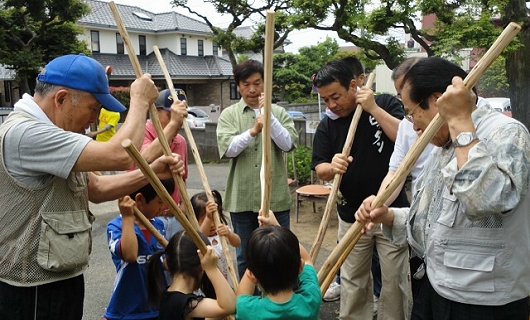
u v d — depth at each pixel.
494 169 1.49
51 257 1.82
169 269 2.19
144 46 26.09
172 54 26.05
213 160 11.96
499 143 1.57
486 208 1.49
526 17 5.50
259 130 3.24
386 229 2.20
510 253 1.64
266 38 1.89
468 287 1.68
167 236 2.89
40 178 1.81
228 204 3.54
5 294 1.84
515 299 1.67
